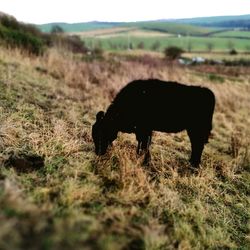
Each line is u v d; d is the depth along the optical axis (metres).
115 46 91.69
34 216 2.81
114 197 4.47
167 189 5.19
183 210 4.88
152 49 98.38
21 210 2.87
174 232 4.29
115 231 3.60
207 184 5.91
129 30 180.25
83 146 6.01
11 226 2.54
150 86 5.94
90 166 5.24
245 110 13.37
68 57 15.16
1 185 3.80
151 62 19.09
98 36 151.75
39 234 2.60
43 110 7.48
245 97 15.65
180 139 8.11
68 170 4.91
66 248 2.56
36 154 5.18
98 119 5.73
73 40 34.75
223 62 49.41
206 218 5.02
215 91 14.78
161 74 15.67
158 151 6.74
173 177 5.64
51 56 13.13
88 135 6.59
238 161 7.51
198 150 6.45
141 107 5.82
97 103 9.49
